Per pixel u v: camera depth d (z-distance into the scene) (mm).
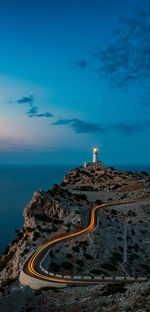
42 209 84625
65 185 141250
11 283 51406
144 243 76625
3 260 75625
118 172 153250
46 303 25766
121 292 24953
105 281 46375
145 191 120188
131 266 61656
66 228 76125
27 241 69750
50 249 62438
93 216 90875
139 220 91062
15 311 22969
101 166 174375
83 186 134875
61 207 85250
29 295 26625
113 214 97062
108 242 71062
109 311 20375
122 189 126312
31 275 48562
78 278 48281
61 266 56219
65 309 23250
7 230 185625
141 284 25438
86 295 27750
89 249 64438
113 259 63500
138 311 18359
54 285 43000
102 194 120125
